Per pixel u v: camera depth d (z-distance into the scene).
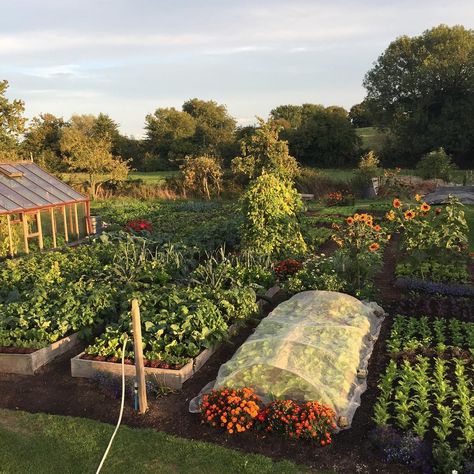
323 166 49.38
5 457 5.24
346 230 10.49
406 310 9.12
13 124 32.25
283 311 8.55
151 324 7.57
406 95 48.75
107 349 7.29
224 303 8.41
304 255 12.43
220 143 51.06
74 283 10.52
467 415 5.42
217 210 25.12
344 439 5.37
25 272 11.91
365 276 10.34
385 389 6.21
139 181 37.44
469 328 8.08
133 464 5.06
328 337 7.20
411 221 10.68
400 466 4.88
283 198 12.59
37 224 16.69
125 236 15.96
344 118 49.50
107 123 57.41
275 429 5.46
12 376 7.26
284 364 6.28
